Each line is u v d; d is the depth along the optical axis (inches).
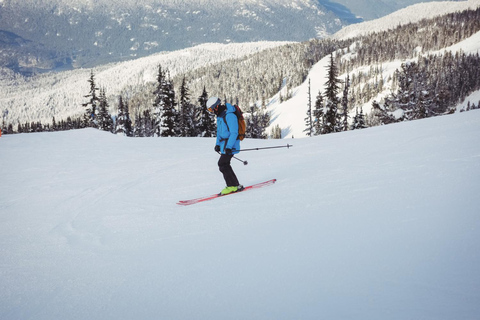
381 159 251.8
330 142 409.4
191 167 378.6
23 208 270.2
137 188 303.9
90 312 103.6
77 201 278.7
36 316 106.7
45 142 637.9
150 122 2842.0
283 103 7204.7
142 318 94.6
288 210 170.6
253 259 119.6
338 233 127.9
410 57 7455.7
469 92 4965.6
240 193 233.6
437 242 104.2
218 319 87.2
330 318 77.9
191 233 164.1
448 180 163.8
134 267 133.6
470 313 70.1
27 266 151.6
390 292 84.0
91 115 2130.9
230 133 238.8
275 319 82.2
